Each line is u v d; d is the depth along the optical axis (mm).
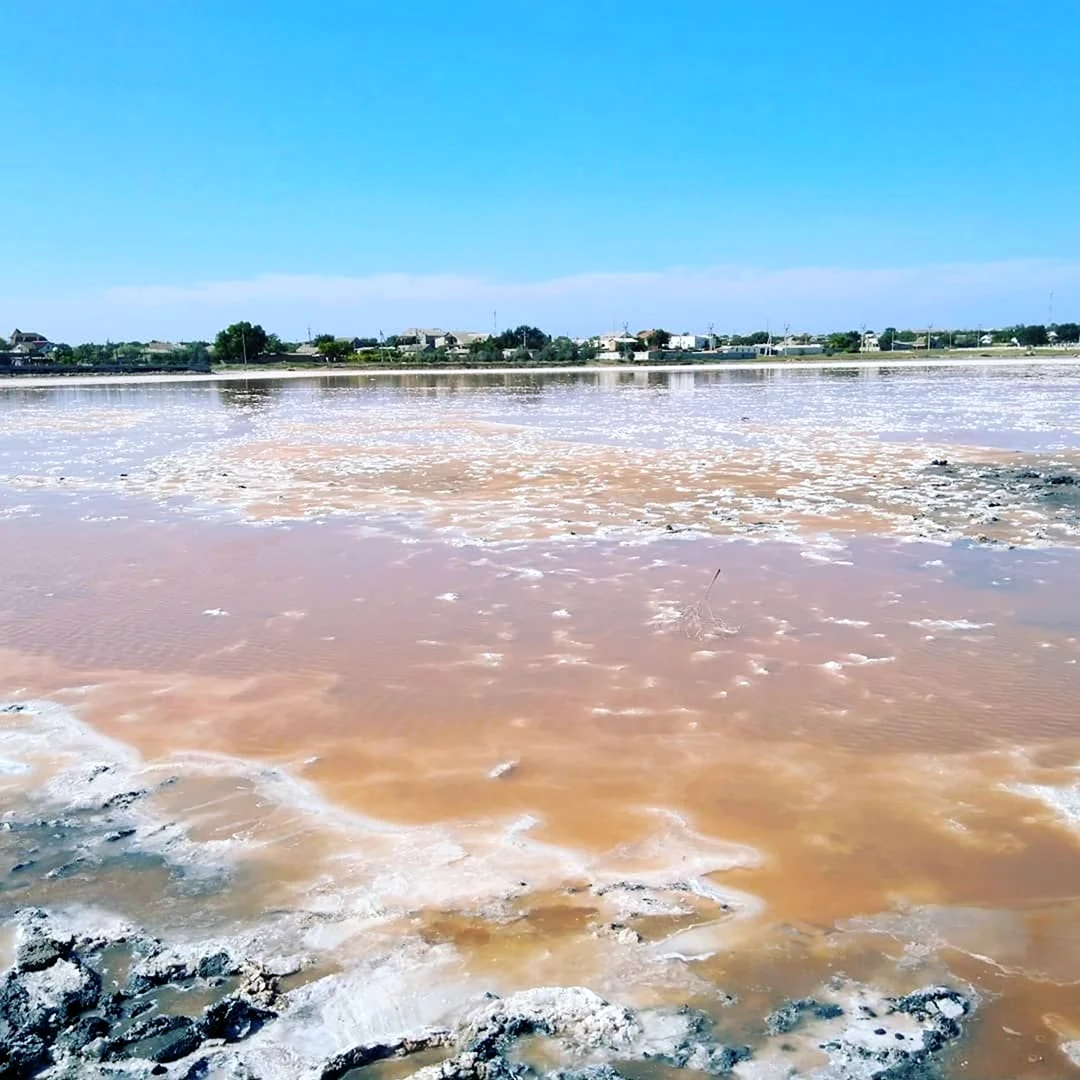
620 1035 4309
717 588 11406
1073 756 7012
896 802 6395
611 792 6590
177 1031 4383
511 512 16266
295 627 10242
